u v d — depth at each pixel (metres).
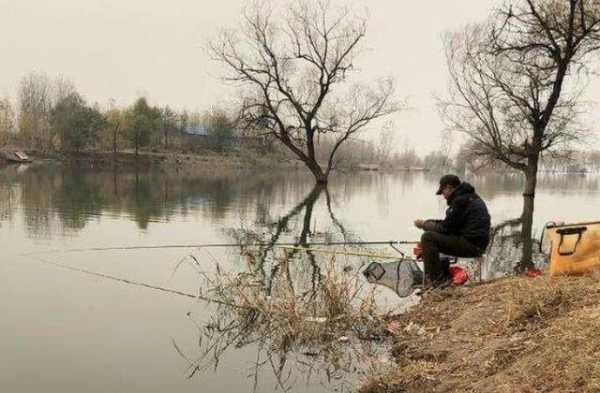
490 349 4.85
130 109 64.12
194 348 5.79
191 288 7.92
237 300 7.25
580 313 4.72
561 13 21.31
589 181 59.94
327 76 33.53
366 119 34.66
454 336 5.60
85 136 57.56
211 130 68.62
